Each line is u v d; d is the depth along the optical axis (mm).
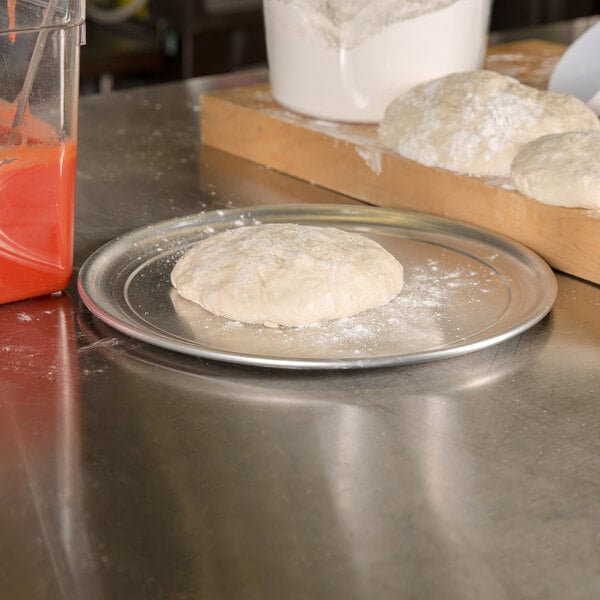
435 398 829
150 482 716
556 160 1098
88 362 879
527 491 709
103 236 1183
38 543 653
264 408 810
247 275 951
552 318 979
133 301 974
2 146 896
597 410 817
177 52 2818
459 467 736
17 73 879
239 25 2846
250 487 711
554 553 648
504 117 1217
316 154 1356
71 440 766
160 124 1649
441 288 1011
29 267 965
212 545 652
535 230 1105
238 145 1485
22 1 867
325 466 735
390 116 1294
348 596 611
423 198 1232
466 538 661
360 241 1046
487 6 1426
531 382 857
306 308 924
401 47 1341
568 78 1494
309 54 1361
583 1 3146
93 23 2945
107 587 617
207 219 1169
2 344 908
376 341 900
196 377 856
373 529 668
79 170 1419
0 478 719
